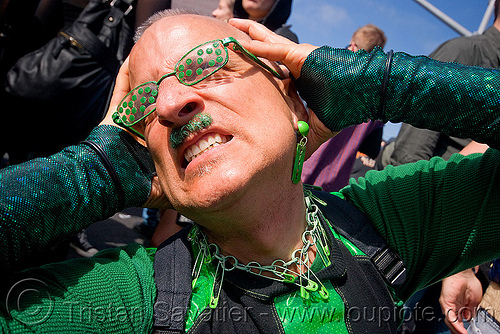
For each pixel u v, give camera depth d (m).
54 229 0.87
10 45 1.75
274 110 0.93
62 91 1.63
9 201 0.81
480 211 1.11
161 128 0.93
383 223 1.15
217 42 0.91
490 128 0.97
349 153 1.91
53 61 1.62
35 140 1.75
